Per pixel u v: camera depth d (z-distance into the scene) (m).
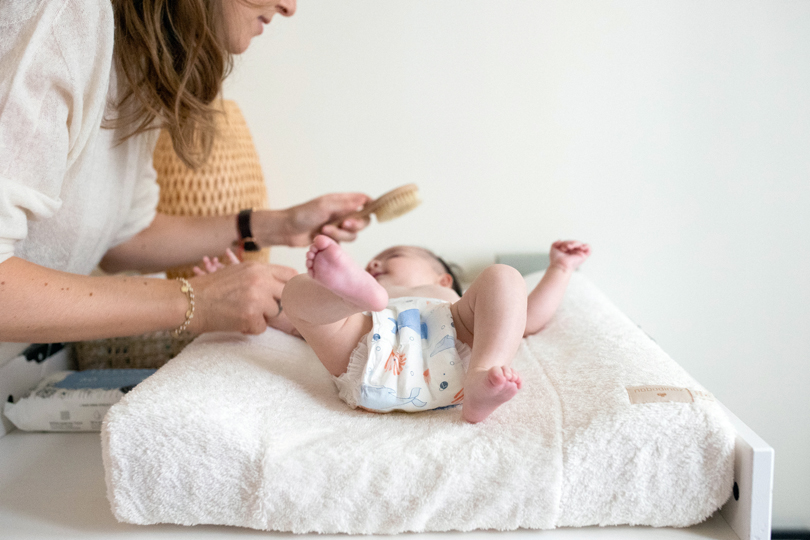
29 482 0.81
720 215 1.54
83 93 0.79
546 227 1.59
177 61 0.92
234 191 1.40
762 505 0.62
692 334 1.59
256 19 0.96
